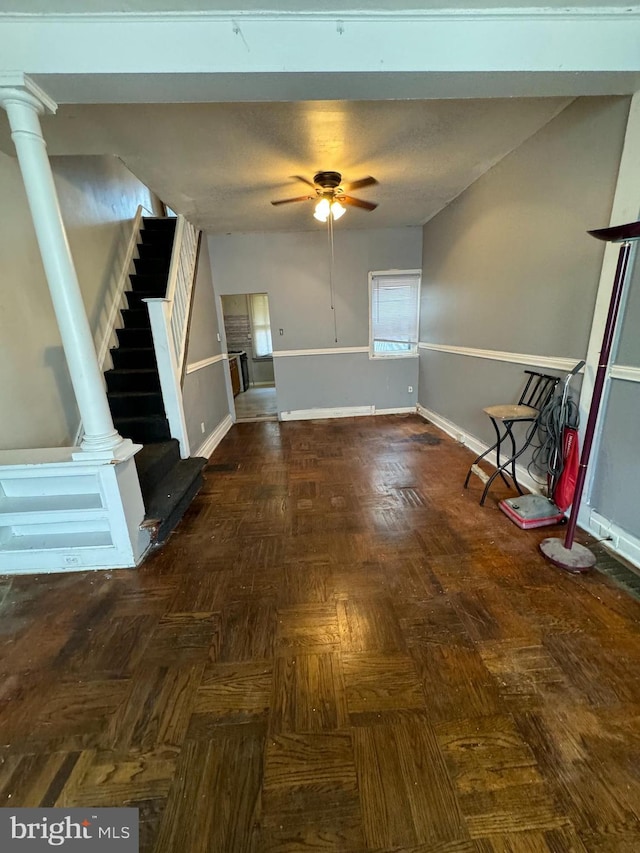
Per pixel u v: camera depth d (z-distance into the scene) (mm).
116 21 1382
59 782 1107
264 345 8898
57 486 2236
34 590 1961
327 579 1962
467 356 3781
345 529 2438
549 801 1022
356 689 1359
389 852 943
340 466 3559
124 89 1544
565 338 2396
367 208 3178
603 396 2078
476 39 1473
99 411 1983
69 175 3139
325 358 5348
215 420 4609
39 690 1401
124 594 1913
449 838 961
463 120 2270
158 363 3129
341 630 1627
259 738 1209
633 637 1531
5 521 2061
